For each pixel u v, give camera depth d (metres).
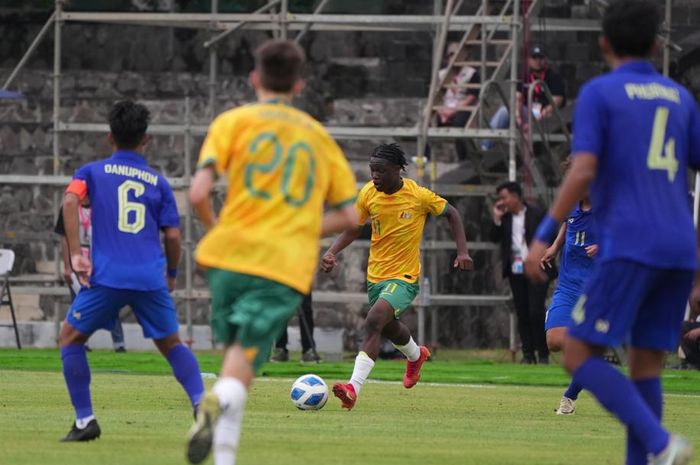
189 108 75.69
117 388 46.31
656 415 22.44
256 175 21.55
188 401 40.62
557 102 77.25
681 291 21.77
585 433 33.00
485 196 77.69
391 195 42.12
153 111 85.19
